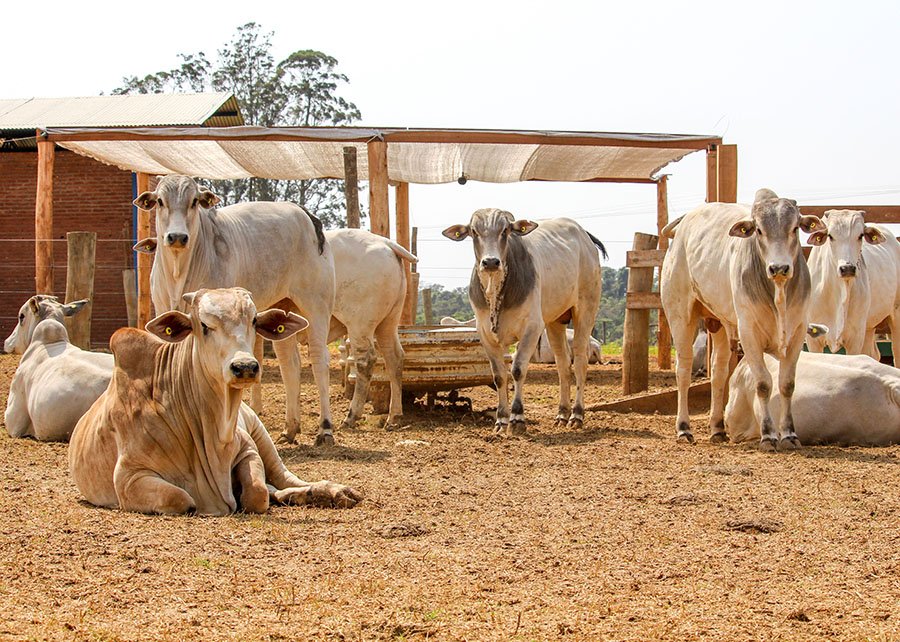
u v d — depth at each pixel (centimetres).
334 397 1528
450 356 1339
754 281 1032
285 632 452
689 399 1390
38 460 936
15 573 535
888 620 479
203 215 1001
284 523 668
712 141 1599
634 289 1569
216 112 2844
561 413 1297
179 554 580
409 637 450
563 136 1582
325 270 1114
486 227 1145
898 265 1421
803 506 746
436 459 959
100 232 2464
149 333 699
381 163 1570
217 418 688
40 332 1115
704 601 507
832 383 1046
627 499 771
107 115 2573
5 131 2444
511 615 481
